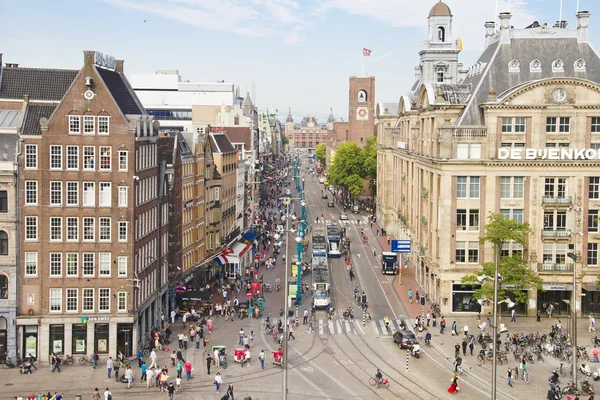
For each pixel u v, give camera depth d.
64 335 66.25
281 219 172.25
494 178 86.25
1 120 69.12
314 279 98.25
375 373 64.31
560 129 87.00
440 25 142.62
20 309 65.75
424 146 103.62
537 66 91.88
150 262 74.00
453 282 86.81
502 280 79.12
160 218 78.06
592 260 87.00
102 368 64.88
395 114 167.12
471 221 86.94
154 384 60.59
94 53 66.88
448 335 78.56
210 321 78.75
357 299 96.12
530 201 86.50
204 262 97.75
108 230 66.62
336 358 69.25
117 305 66.81
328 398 57.12
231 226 125.38
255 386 60.31
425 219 100.88
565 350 70.12
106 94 66.06
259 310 87.81
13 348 65.50
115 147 66.31
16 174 64.94
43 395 53.38
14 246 65.06
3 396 56.12
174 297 85.25
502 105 86.06
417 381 62.00
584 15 93.19
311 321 82.31
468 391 59.22
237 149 134.50
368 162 189.25
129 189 66.62
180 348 71.81
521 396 58.00
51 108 68.12
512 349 72.25
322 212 192.88
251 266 116.44
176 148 86.88
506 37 93.75
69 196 66.06
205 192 104.44
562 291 87.19
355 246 140.00
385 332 79.88
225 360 66.44
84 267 66.56
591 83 85.50
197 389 59.31
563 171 86.00
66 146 65.75
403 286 104.81
